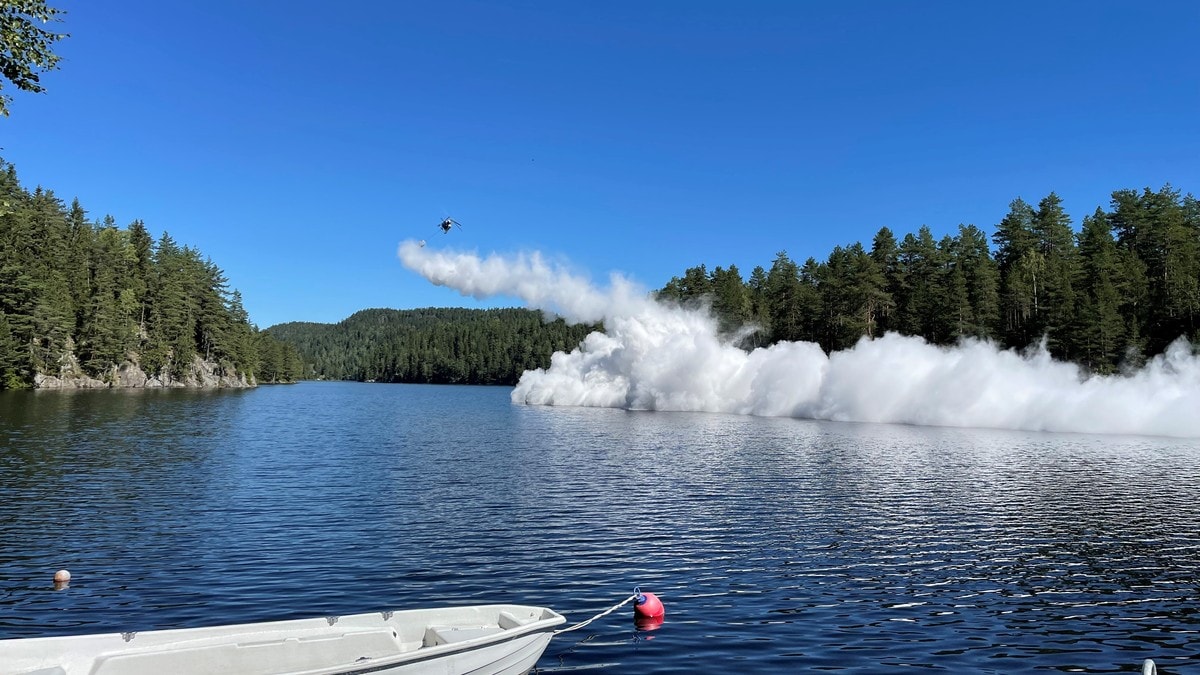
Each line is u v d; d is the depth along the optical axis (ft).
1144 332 257.14
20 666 34.63
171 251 504.43
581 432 188.44
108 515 75.92
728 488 98.53
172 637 37.42
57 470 104.47
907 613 49.29
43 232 370.12
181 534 68.33
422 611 41.63
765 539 69.46
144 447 133.90
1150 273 291.79
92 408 222.69
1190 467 121.80
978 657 41.93
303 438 164.35
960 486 101.04
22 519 73.31
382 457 131.34
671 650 42.34
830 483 103.04
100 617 46.32
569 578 56.24
